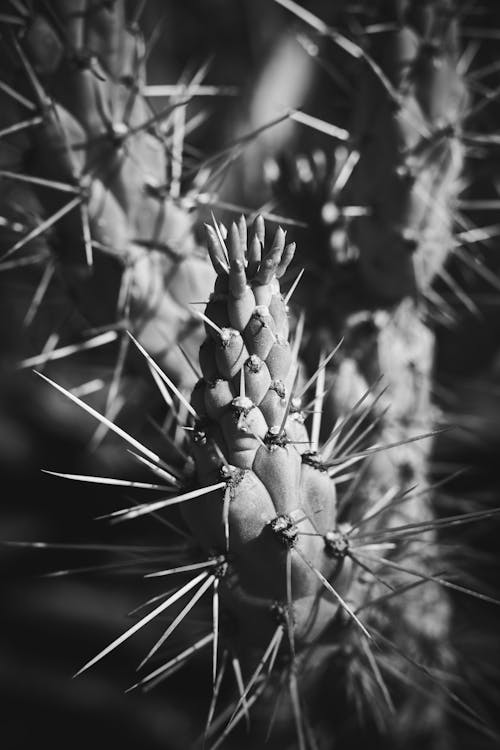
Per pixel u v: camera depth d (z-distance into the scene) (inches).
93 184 17.8
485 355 29.7
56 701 25.8
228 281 14.9
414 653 19.6
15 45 17.5
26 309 34.0
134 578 30.0
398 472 19.7
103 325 18.4
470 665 21.7
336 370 19.6
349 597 16.4
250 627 15.5
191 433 15.5
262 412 15.0
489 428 28.4
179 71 35.9
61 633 28.0
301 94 31.7
